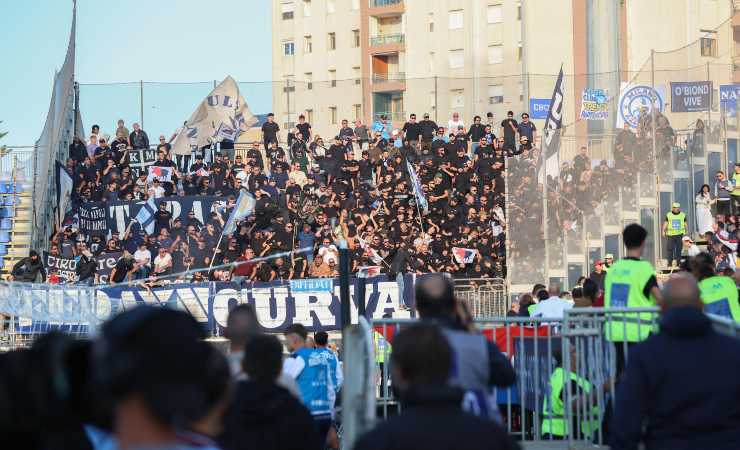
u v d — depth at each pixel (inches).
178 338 131.6
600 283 963.3
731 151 1279.5
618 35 2461.9
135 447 131.4
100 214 1406.3
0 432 182.1
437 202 1379.2
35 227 1378.0
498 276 1283.2
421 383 198.8
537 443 441.1
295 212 1362.0
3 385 180.7
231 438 289.6
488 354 286.5
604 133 1261.1
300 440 297.0
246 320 332.2
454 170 1391.5
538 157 1176.2
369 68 3563.0
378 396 523.2
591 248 1168.8
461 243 1322.6
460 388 192.5
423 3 3425.2
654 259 1195.9
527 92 2417.6
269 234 1278.3
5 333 939.3
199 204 1400.1
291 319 1087.0
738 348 260.5
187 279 1264.8
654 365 259.3
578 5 2506.2
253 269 1259.8
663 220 1208.8
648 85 1279.5
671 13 2405.3
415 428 184.7
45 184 1412.4
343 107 2380.7
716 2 2349.9
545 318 455.8
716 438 255.6
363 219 1364.4
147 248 1295.5
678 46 2400.3
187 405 131.4
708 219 1232.8
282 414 295.6
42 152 1430.9
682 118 1275.8
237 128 1617.9
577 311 423.8
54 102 1454.2
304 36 3757.4
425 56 3412.9
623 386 263.4
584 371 436.5
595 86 2315.5
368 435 187.6
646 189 1205.1
